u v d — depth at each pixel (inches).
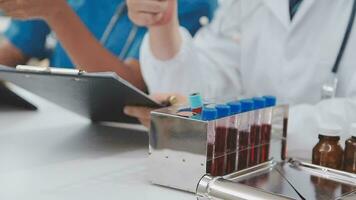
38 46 57.5
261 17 43.1
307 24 41.0
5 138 41.8
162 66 47.9
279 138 34.1
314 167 30.8
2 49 59.0
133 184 30.6
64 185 30.2
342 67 39.8
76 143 40.8
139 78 49.5
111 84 32.4
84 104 41.4
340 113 35.0
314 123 35.9
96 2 50.5
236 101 31.3
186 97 43.9
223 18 45.3
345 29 39.3
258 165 31.2
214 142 28.7
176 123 28.9
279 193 25.9
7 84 50.8
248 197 23.8
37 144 40.1
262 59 43.5
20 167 33.9
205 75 46.2
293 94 42.1
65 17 51.3
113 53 50.7
